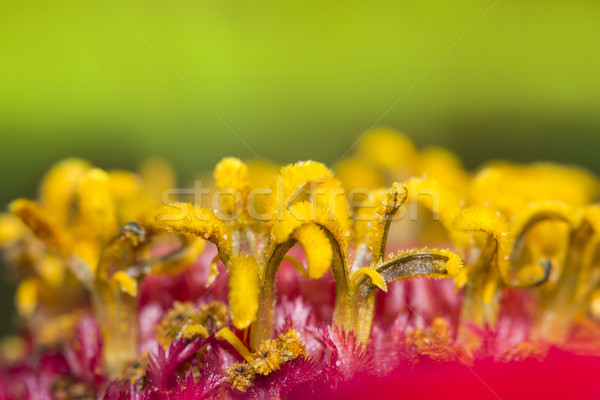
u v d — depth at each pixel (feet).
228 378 0.15
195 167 0.28
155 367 0.15
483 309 0.16
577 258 0.16
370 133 0.20
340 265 0.15
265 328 0.15
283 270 0.17
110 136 0.30
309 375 0.15
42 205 0.18
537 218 0.17
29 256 0.19
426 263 0.15
